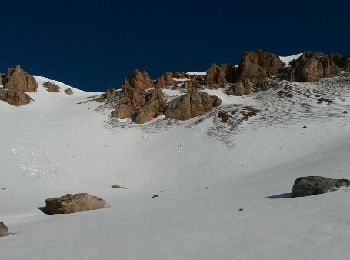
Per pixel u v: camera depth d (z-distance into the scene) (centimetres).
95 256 1412
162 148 4972
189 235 1546
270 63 7244
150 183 4153
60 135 5366
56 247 1612
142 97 6562
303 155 4038
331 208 1652
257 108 5619
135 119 5938
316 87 6138
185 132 5241
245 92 6500
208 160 4381
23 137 5188
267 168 3906
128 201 3066
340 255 1101
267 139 4566
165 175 4297
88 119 6012
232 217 1781
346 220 1434
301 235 1338
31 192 3666
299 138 4441
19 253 1568
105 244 1571
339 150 3803
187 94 6044
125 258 1344
